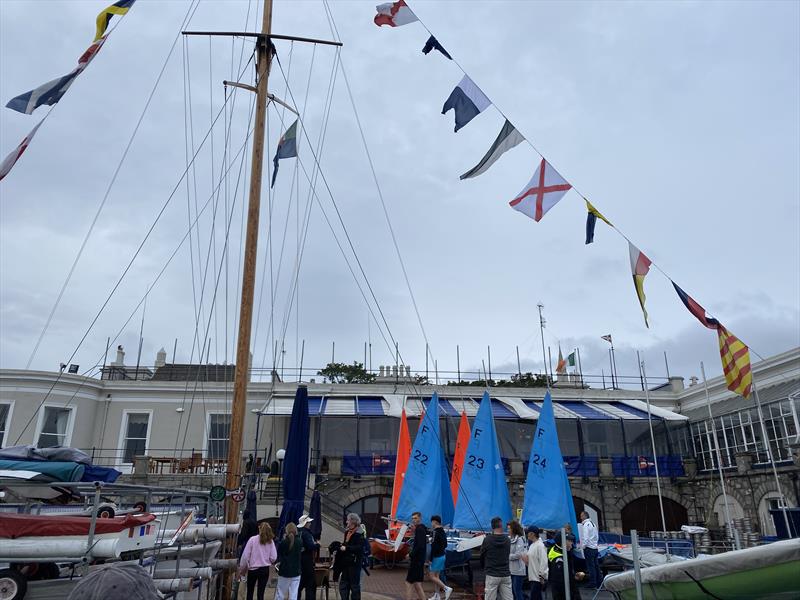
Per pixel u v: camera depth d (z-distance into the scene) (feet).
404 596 54.60
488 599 39.45
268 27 57.36
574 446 115.44
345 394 113.39
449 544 62.44
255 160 52.95
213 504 46.47
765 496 89.35
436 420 71.77
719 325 46.60
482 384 130.21
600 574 55.93
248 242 50.75
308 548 40.65
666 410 114.83
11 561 24.59
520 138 41.52
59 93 41.16
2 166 40.42
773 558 19.83
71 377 102.58
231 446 45.60
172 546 35.17
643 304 42.75
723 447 102.94
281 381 116.78
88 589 7.34
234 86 55.21
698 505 105.40
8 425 97.30
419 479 69.56
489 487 65.51
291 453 46.65
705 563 21.34
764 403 92.79
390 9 42.24
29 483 29.37
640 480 106.22
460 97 42.06
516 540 44.37
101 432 105.29
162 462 94.12
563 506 61.67
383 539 82.17
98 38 42.73
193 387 109.09
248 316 48.85
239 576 39.19
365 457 101.04
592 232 43.01
